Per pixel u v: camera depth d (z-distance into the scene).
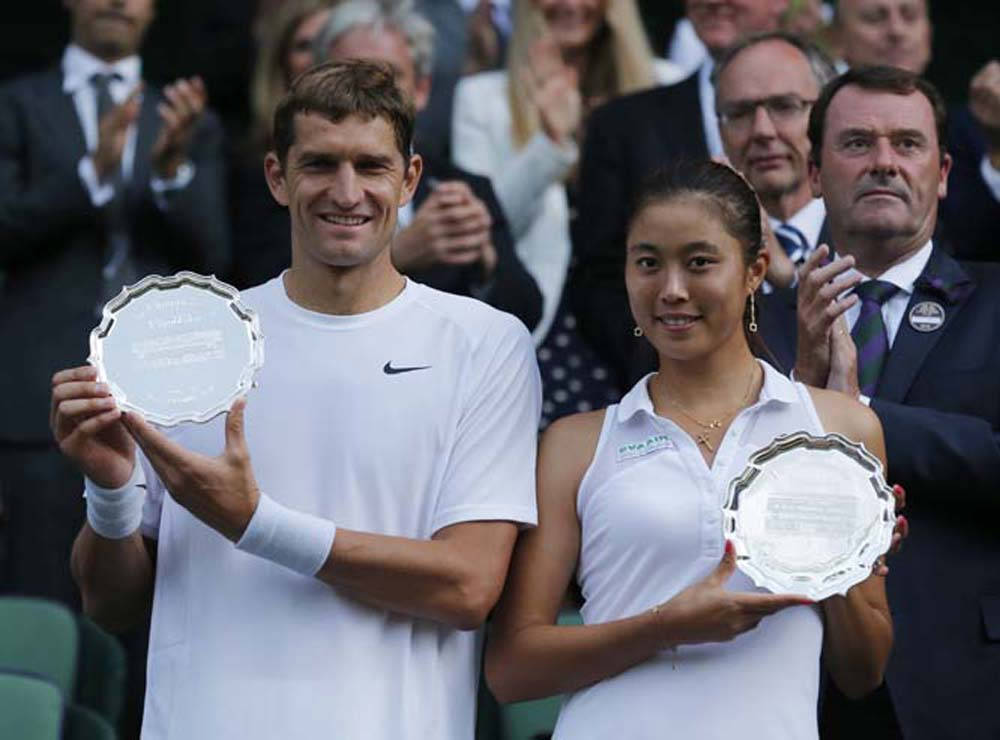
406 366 13.45
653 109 19.58
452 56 22.09
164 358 12.88
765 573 12.48
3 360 19.75
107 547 13.30
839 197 15.27
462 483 13.32
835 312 14.13
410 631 13.30
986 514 14.52
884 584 13.68
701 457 13.09
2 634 18.08
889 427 14.38
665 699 12.84
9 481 19.53
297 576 13.19
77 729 16.31
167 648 13.33
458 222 18.25
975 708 14.26
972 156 19.33
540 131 20.67
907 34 20.73
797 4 22.09
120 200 20.11
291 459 13.28
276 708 13.03
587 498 13.30
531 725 17.00
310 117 13.27
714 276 13.08
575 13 21.48
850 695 13.40
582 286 19.22
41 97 20.50
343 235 13.28
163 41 24.25
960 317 15.07
